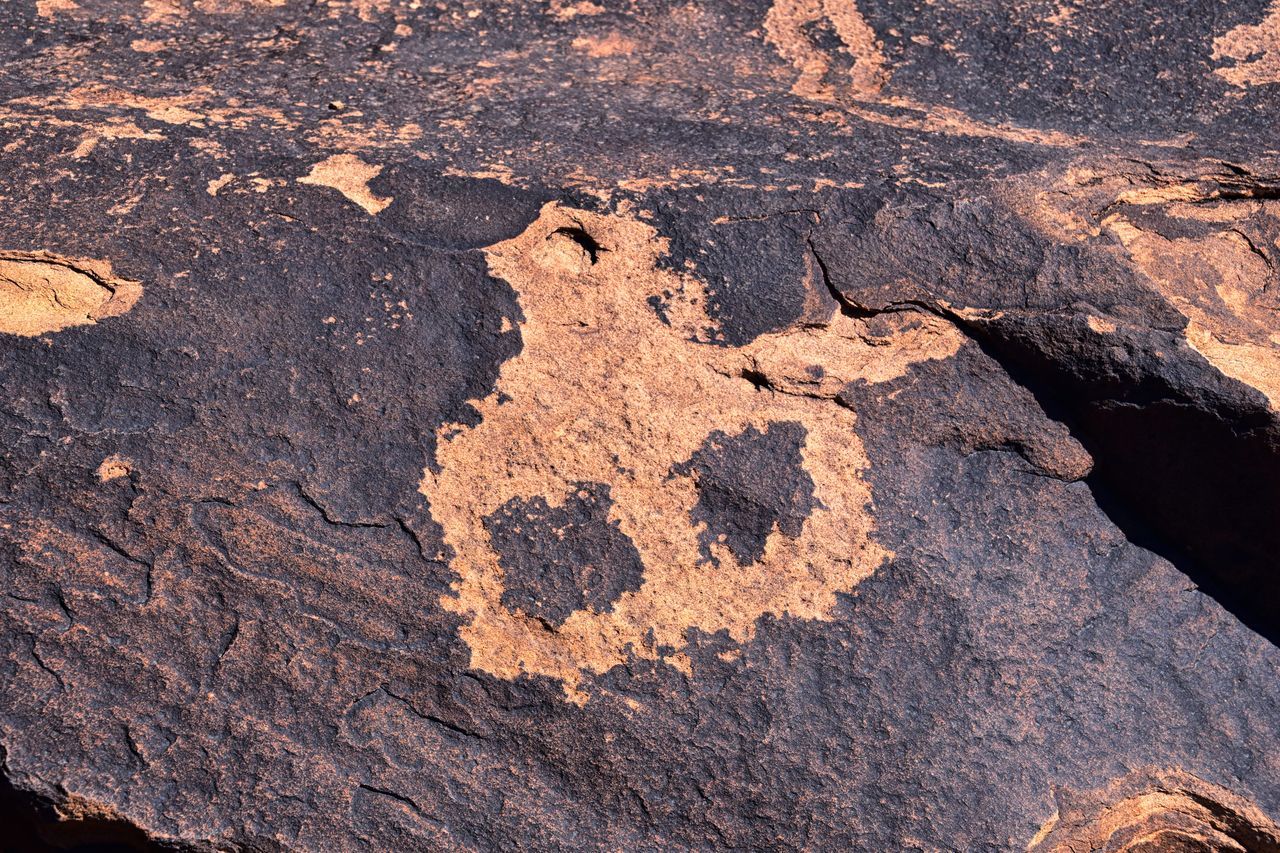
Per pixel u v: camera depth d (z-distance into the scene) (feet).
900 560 4.07
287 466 4.00
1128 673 4.11
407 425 4.04
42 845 3.96
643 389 4.09
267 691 3.91
